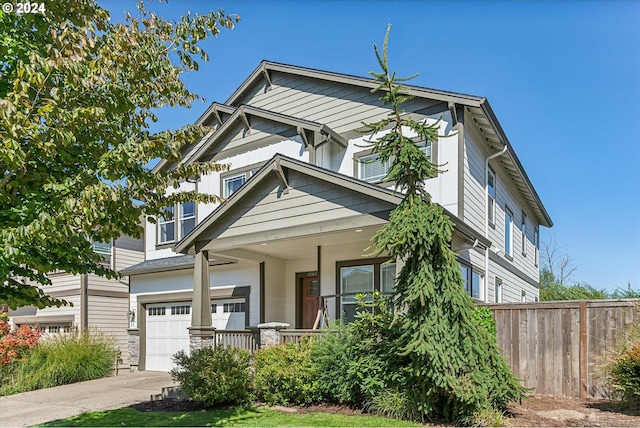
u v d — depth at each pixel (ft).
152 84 19.70
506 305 31.53
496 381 22.36
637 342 23.84
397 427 21.65
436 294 22.50
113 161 17.28
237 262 43.27
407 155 23.43
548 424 21.31
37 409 31.30
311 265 43.32
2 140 14.07
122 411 28.99
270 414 25.89
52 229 14.70
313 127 40.40
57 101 15.74
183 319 48.62
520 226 57.67
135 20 18.79
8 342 42.11
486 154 41.88
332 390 27.12
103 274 20.56
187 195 21.89
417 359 22.33
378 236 24.31
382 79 24.48
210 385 28.37
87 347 45.60
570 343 29.01
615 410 24.18
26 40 16.80
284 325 33.50
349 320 38.11
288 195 33.27
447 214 26.89
